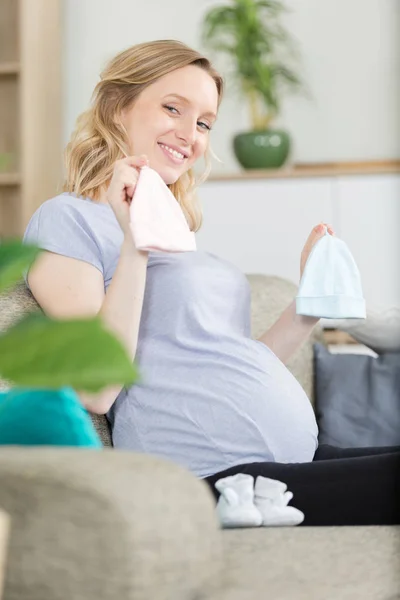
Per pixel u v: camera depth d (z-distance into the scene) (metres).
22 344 0.69
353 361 2.24
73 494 0.94
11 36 4.79
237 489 1.38
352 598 1.03
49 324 0.70
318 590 1.04
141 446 1.62
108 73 1.86
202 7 4.80
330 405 2.18
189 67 1.86
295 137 4.66
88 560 0.94
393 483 1.37
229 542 1.21
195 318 1.66
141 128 1.84
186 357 1.64
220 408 1.60
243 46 4.35
